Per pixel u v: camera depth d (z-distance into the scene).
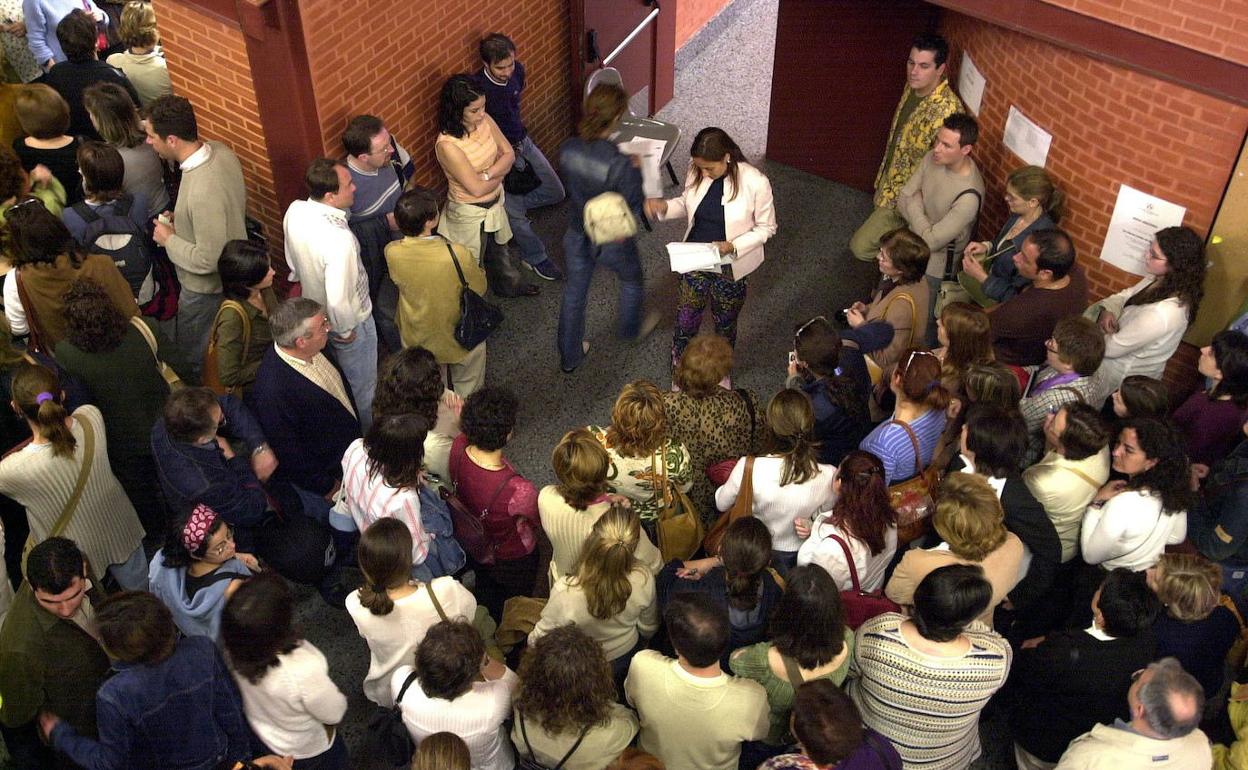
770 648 3.99
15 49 7.90
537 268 7.73
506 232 7.11
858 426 5.30
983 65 6.57
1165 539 4.63
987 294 6.21
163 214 6.14
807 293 7.77
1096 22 5.48
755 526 4.07
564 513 4.46
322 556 5.22
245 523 4.93
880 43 7.91
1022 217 6.09
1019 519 4.59
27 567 3.94
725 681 3.80
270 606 3.76
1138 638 4.17
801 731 3.50
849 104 8.34
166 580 4.28
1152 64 5.39
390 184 6.30
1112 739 3.78
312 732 4.14
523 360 7.15
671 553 4.99
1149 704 3.67
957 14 7.00
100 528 5.00
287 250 5.78
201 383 6.43
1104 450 4.76
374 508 4.57
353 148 6.01
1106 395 5.84
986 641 3.98
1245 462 4.84
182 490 4.73
